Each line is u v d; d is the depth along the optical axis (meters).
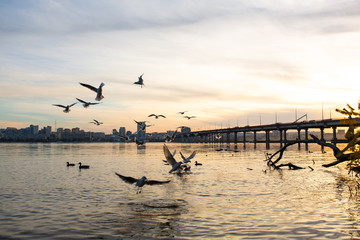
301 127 196.25
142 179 20.52
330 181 43.47
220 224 22.78
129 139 32.47
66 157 105.25
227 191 35.75
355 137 45.38
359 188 37.47
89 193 34.66
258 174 52.19
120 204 29.16
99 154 128.12
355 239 19.44
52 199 31.42
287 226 22.16
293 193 34.41
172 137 28.09
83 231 21.38
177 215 25.27
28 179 46.38
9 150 175.12
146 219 24.17
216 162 80.12
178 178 47.56
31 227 22.20
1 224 22.89
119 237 20.17
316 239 19.50
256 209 27.11
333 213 25.66
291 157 104.69
